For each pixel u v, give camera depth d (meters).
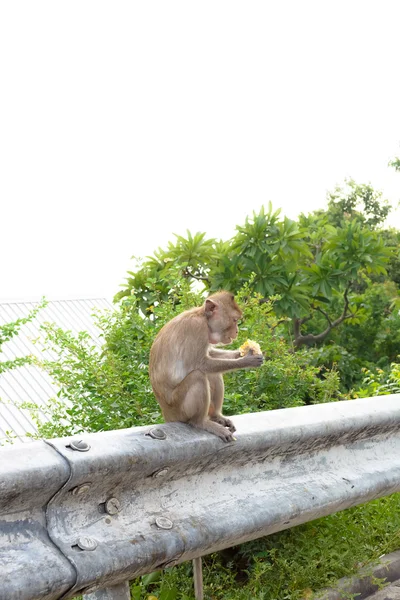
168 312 7.93
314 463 4.80
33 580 3.09
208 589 5.21
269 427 4.45
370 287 22.45
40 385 16.27
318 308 18.53
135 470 3.65
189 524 3.83
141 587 5.33
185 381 4.37
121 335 7.92
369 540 5.98
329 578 5.42
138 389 7.08
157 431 3.92
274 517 4.24
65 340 7.73
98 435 3.72
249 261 15.51
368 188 37.78
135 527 3.64
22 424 14.72
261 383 7.66
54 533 3.36
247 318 8.92
